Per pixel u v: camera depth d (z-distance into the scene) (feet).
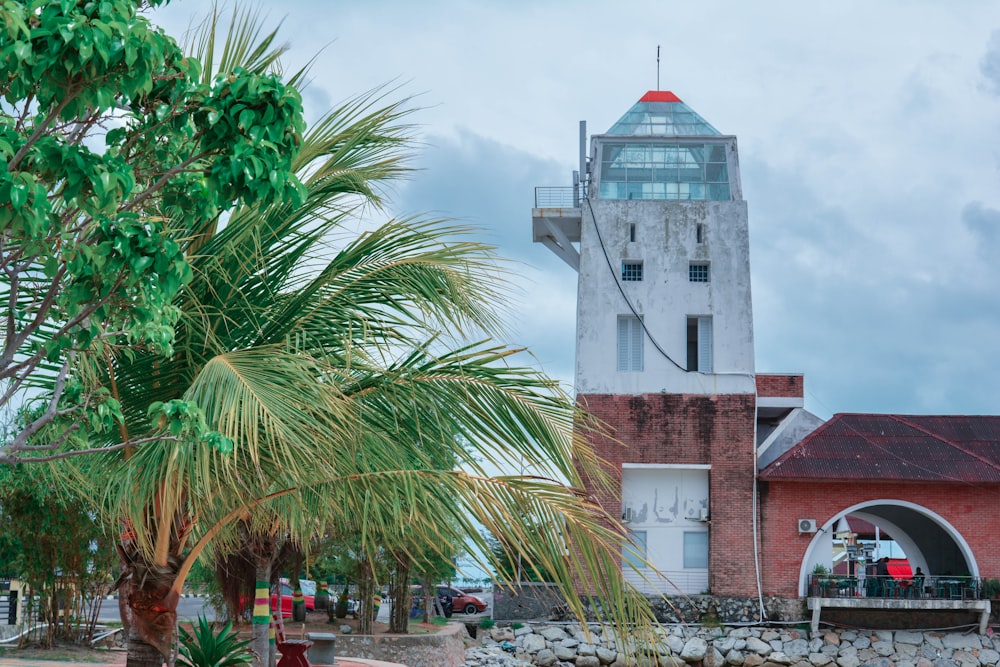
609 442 128.36
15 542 75.72
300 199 19.71
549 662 120.88
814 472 124.98
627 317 132.77
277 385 25.36
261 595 48.52
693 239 133.49
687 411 128.77
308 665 57.26
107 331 24.81
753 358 129.90
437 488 27.96
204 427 21.26
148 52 17.57
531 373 30.63
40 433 29.37
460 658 111.96
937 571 140.05
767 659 119.85
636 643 29.84
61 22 16.21
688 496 128.57
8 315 20.67
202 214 20.93
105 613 133.08
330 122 32.99
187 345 29.60
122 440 29.84
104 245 18.51
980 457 127.03
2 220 16.49
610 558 28.84
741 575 124.57
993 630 120.47
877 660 118.73
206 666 43.73
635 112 143.64
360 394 30.48
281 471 27.22
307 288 31.42
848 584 123.34
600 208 134.82
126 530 29.27
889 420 134.62
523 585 127.65
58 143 17.63
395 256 31.68
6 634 83.20
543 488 28.73
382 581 109.40
